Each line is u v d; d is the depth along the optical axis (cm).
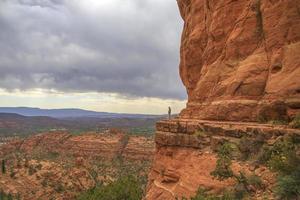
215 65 3503
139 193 5091
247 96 3042
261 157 2456
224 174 2505
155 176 3509
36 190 9244
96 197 5119
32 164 10812
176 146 3269
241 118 3005
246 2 3312
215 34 3541
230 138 2778
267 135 2564
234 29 3347
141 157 18375
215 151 2814
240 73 3127
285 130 2498
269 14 3048
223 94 3247
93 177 11425
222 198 2297
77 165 12225
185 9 4412
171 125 3322
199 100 3578
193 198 2459
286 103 2764
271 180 2252
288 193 2084
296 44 2864
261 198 2166
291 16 2919
